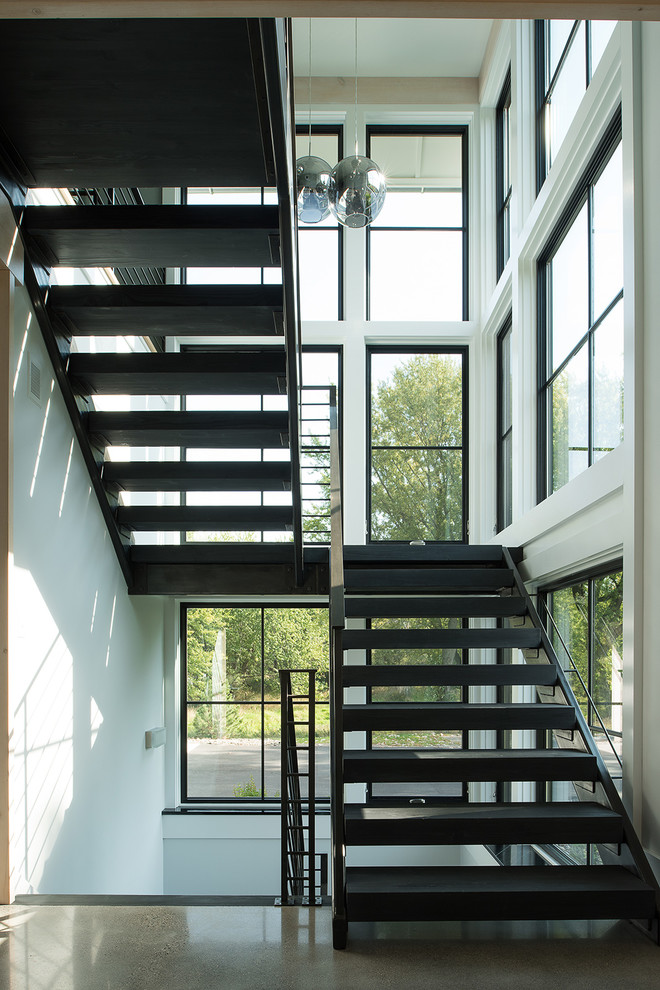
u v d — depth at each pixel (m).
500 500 7.65
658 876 3.31
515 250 6.24
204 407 8.08
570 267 5.27
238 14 2.20
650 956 2.97
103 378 4.55
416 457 8.11
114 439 4.99
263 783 7.77
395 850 7.49
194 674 7.90
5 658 3.65
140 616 6.47
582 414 4.96
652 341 3.46
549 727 4.00
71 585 4.63
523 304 6.15
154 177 3.84
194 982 2.73
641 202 3.58
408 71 8.15
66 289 4.13
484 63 7.86
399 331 8.02
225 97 3.21
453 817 3.45
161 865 7.21
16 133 3.46
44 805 4.12
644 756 3.51
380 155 8.40
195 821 7.36
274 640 7.95
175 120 3.37
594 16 2.25
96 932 3.21
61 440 4.49
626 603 3.66
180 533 7.96
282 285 3.87
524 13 2.23
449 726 3.97
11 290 3.77
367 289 8.23
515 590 5.38
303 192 4.89
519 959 2.95
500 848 6.43
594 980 2.75
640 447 3.55
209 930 3.23
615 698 4.23
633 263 3.61
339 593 3.65
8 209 3.66
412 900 3.11
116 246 3.96
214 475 5.05
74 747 4.66
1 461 3.70
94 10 2.17
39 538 4.13
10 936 3.17
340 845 3.22
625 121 3.71
